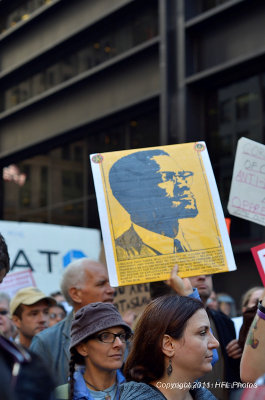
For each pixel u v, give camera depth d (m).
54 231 7.02
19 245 6.83
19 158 21.17
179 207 3.47
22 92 20.89
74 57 18.66
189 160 3.56
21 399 1.26
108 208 3.47
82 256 7.10
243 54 13.15
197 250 3.40
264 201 3.24
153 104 15.62
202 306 2.76
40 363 1.36
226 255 3.40
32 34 19.92
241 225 13.76
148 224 3.44
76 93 18.06
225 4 13.32
